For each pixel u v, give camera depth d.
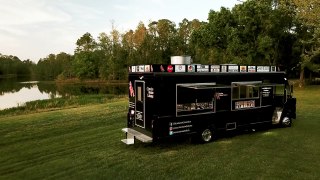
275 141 11.12
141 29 79.00
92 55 89.19
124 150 10.28
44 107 24.67
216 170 8.12
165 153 9.87
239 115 12.15
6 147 10.83
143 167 8.50
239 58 31.48
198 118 10.94
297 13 28.09
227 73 11.66
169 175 7.84
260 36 30.31
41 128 13.93
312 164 8.49
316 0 24.17
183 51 74.88
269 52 31.38
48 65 129.88
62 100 29.78
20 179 7.74
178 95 10.39
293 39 34.91
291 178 7.49
